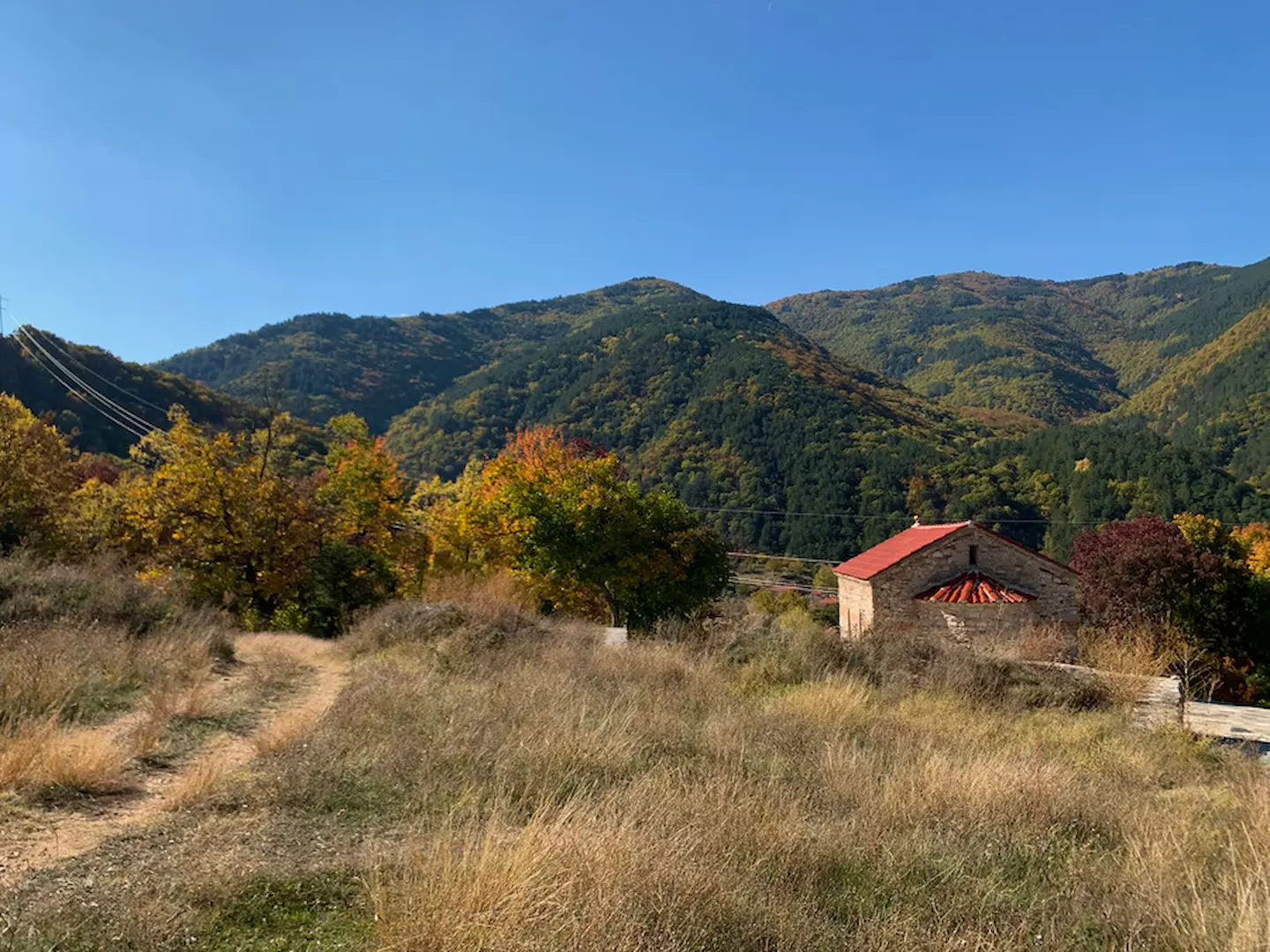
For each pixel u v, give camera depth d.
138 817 5.71
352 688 10.77
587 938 3.56
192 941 3.63
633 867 4.20
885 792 6.45
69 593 14.41
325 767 6.65
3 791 5.89
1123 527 34.25
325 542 29.47
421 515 37.16
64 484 30.33
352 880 4.45
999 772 6.77
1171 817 6.06
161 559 26.45
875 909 4.41
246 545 26.86
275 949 3.62
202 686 10.36
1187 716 10.98
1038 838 5.61
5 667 8.96
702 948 3.72
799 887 4.69
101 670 10.53
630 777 6.62
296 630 26.00
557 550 25.55
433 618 17.36
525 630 16.77
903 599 22.12
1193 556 30.39
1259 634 29.84
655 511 26.81
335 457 37.88
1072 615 22.69
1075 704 11.75
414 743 7.39
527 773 6.48
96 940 3.53
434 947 3.51
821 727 9.09
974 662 12.72
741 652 14.27
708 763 7.19
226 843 4.96
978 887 4.66
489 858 4.21
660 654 13.34
